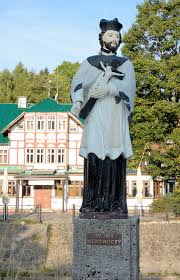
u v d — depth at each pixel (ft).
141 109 127.54
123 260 29.86
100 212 30.45
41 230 97.30
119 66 31.94
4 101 272.92
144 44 136.26
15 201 187.83
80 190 190.29
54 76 288.71
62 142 193.36
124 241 29.96
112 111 30.86
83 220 30.27
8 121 209.97
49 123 194.59
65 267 42.52
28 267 44.93
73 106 31.24
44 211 178.70
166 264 97.04
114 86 30.91
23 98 219.00
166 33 133.08
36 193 189.16
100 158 30.42
